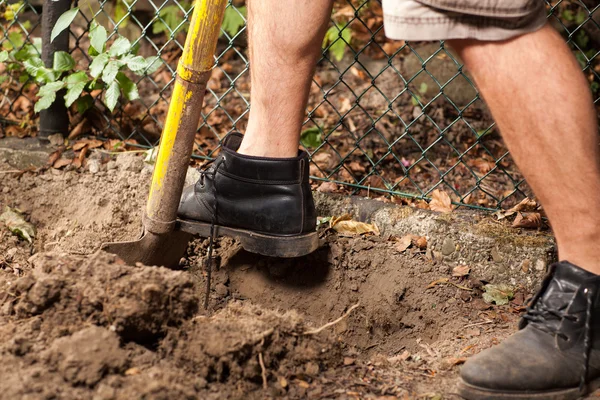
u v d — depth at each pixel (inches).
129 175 105.2
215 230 87.6
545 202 66.6
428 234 96.6
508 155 125.3
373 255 96.2
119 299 67.2
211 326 69.6
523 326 71.6
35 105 106.0
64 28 104.3
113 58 109.7
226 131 130.3
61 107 112.0
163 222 85.1
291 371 71.6
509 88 63.2
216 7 77.6
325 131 130.5
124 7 160.2
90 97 112.4
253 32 79.5
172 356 67.9
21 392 59.6
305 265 96.7
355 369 74.6
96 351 63.4
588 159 63.1
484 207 105.3
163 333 69.0
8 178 106.7
